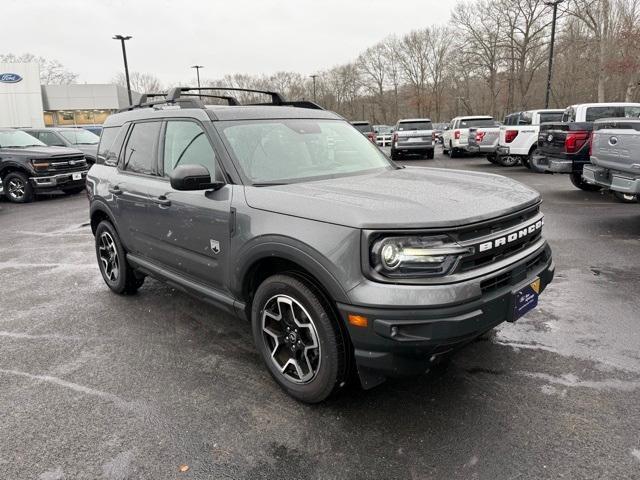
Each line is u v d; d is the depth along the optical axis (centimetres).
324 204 266
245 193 308
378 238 243
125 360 362
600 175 698
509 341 369
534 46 4675
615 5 3603
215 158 334
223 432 273
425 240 241
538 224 304
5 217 1040
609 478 229
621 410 279
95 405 303
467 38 5238
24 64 4278
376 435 266
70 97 4950
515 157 1589
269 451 257
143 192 401
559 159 993
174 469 245
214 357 363
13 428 281
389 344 241
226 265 324
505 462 242
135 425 281
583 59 4322
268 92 468
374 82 8025
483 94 6562
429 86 7281
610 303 434
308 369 291
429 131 2159
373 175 354
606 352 347
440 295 236
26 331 419
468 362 340
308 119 399
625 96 4094
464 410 286
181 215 357
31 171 1211
